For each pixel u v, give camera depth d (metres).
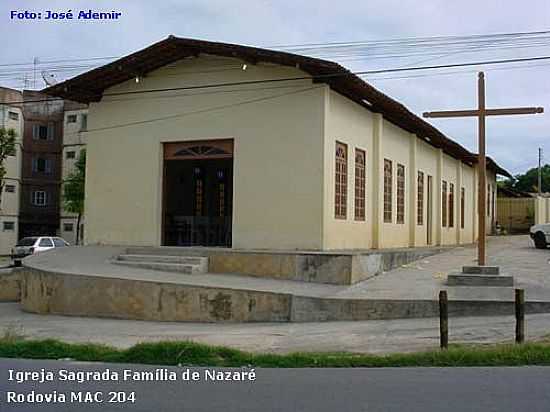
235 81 21.05
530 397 7.95
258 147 20.58
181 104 21.89
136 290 17.06
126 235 22.48
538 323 13.72
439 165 32.81
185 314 16.50
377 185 24.05
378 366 10.41
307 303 15.62
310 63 19.09
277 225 20.12
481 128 17.73
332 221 20.28
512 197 48.41
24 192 51.91
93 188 23.20
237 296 16.12
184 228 23.00
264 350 12.21
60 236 52.88
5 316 18.44
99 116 23.28
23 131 51.78
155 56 21.44
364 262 18.69
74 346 11.92
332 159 20.36
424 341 12.39
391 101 22.78
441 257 24.66
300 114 20.05
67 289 18.03
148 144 22.36
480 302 15.14
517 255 25.05
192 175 23.92
